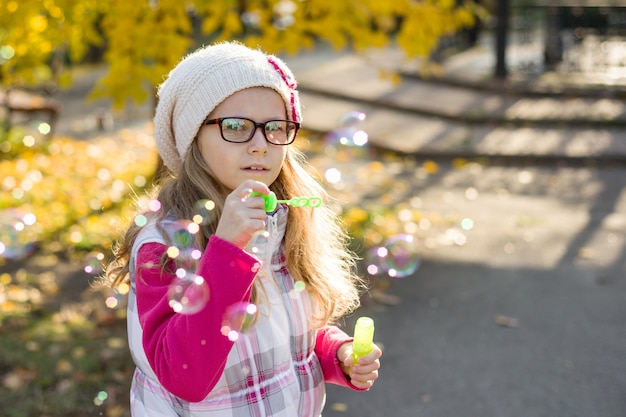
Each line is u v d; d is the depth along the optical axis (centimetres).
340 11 506
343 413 351
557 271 536
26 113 934
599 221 660
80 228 594
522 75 1238
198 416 154
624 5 1265
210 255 139
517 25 1633
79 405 340
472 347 420
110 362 382
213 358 137
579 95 1114
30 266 525
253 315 155
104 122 1028
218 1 487
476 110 1058
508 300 483
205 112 157
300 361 169
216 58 159
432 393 370
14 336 407
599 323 450
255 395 156
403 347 419
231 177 158
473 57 1403
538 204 718
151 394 157
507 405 359
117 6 477
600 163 870
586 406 358
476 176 827
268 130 158
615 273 532
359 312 462
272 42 506
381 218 637
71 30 507
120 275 167
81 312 450
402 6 524
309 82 1201
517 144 926
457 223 648
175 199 161
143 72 494
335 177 157
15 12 492
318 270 178
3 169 754
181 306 137
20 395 345
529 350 416
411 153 902
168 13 490
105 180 733
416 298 485
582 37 1279
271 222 166
